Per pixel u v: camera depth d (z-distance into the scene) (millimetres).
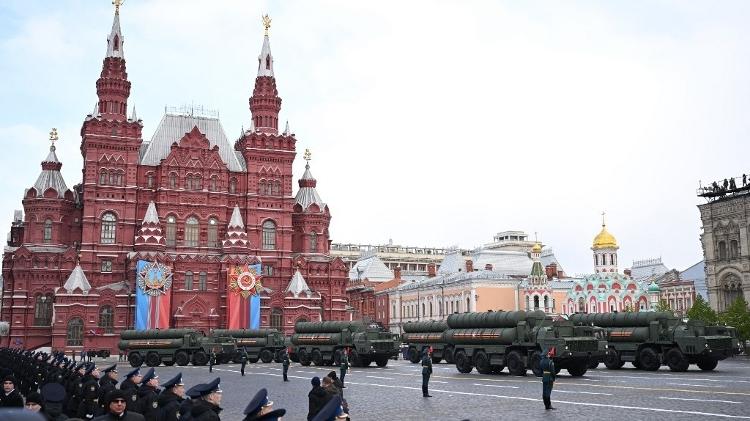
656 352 56375
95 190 113312
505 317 54250
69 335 104000
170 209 116812
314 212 129625
